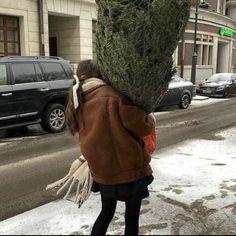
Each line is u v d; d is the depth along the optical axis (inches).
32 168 251.8
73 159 274.7
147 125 110.6
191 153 279.6
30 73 367.2
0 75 344.2
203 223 152.0
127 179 111.0
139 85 108.3
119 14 107.3
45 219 155.2
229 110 583.8
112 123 108.7
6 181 223.8
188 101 622.8
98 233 121.2
